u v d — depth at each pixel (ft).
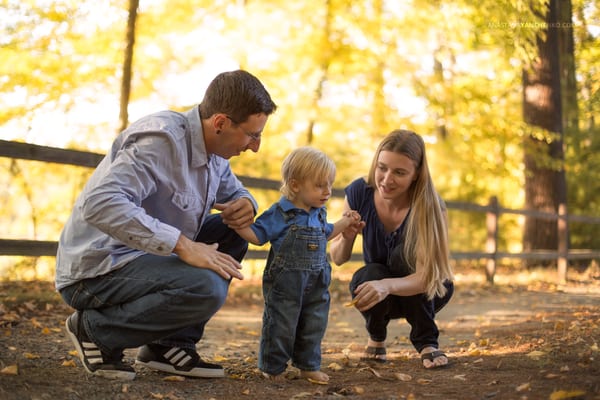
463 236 48.32
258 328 18.10
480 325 18.69
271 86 41.39
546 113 39.96
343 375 11.14
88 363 9.78
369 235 12.34
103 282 9.46
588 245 44.55
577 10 43.29
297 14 40.73
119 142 9.68
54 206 31.22
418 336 11.97
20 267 27.04
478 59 47.29
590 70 44.09
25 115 31.83
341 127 43.93
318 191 10.46
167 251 9.10
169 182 9.53
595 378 9.56
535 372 10.55
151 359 10.37
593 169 45.11
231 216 10.13
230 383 10.20
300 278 10.35
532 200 40.09
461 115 40.86
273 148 42.98
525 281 32.94
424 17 37.88
